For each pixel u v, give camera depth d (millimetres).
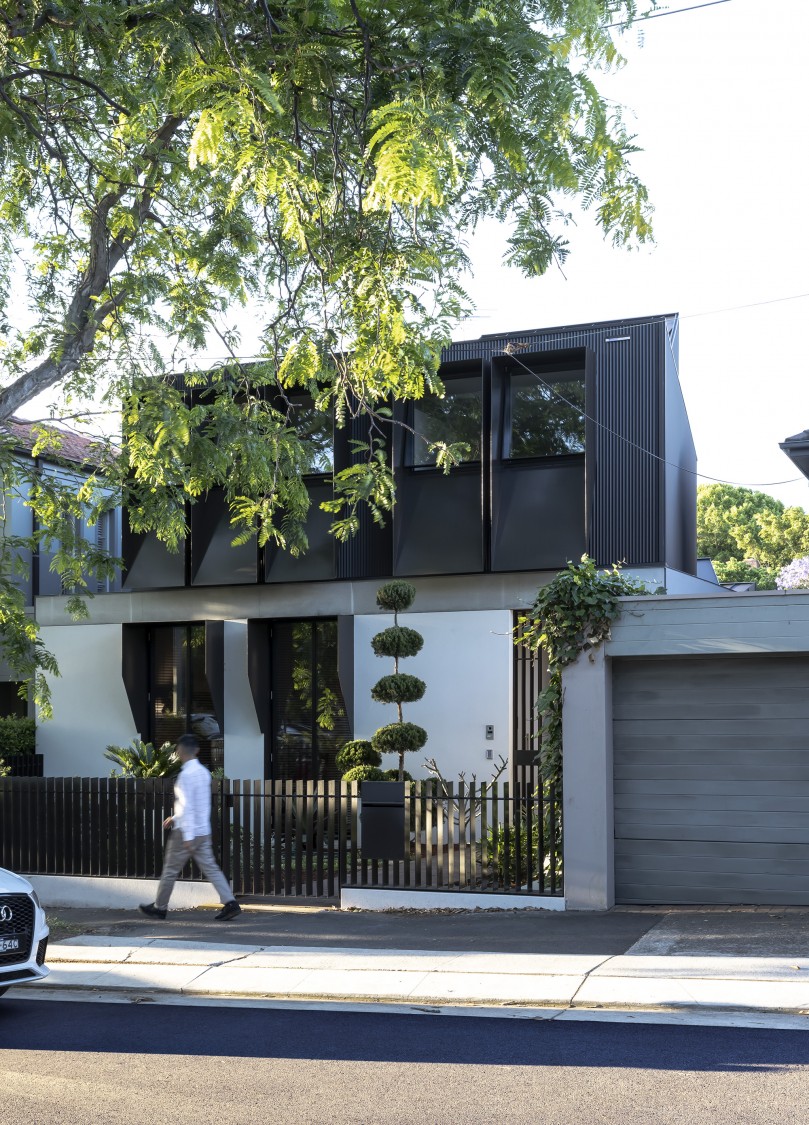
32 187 12398
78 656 20234
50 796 13688
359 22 6516
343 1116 5773
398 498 17562
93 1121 5793
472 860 11852
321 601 18344
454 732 17281
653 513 16781
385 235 7855
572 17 6148
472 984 8422
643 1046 6883
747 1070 6328
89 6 7586
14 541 15680
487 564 17062
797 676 11000
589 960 8930
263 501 13094
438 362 9297
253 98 6312
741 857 11062
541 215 7047
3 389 11898
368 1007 8172
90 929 11664
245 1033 7562
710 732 11242
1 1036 7676
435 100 5535
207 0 7484
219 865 12961
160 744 19797
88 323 12227
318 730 18672
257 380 13125
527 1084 6219
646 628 11195
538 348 17672
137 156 11164
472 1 6000
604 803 11211
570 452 17219
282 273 9930
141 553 19375
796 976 8094
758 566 51344
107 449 14469
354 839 12352
